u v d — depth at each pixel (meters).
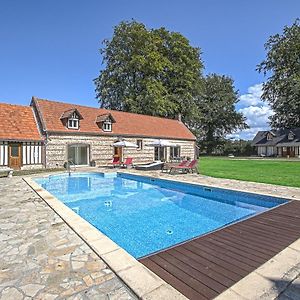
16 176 14.70
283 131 53.56
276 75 45.53
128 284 3.01
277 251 4.10
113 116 25.97
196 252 4.07
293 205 7.29
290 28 43.59
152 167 19.66
